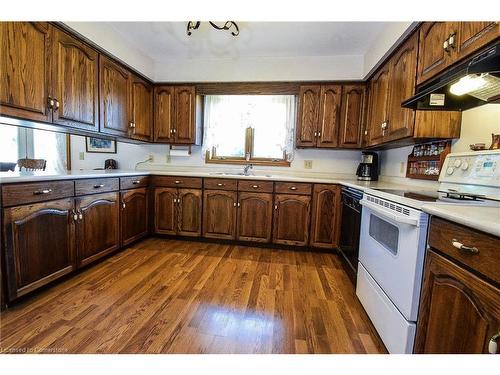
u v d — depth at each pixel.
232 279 2.18
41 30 1.88
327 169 3.40
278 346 1.40
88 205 2.19
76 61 2.21
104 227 2.40
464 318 0.86
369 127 2.84
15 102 1.72
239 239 3.05
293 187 2.91
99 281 2.05
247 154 3.54
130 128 2.98
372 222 1.70
